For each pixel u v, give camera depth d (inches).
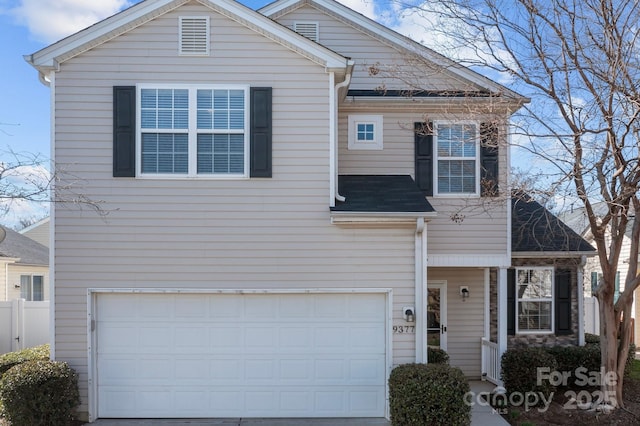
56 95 336.5
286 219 339.3
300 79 343.3
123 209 336.2
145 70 340.8
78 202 315.0
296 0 462.0
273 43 343.6
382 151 426.6
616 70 312.7
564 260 457.7
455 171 419.8
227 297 341.1
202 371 339.9
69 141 336.2
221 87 342.3
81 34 333.7
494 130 372.2
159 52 341.4
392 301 336.5
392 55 458.6
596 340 481.1
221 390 339.9
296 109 342.6
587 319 555.2
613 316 354.9
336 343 341.1
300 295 341.4
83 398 331.6
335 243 338.0
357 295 341.7
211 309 341.1
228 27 343.3
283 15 466.6
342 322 341.7
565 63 328.5
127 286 334.6
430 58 406.9
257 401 340.5
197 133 340.5
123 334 338.6
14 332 539.5
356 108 426.0
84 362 331.9
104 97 339.0
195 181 338.3
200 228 337.4
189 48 342.0
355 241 337.7
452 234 410.0
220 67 342.6
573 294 457.4
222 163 340.5
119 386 337.4
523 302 459.2
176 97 342.0
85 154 336.5
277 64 343.3
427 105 420.8
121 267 334.3
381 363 340.2
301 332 341.4
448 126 414.3
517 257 446.3
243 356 340.8
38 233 1026.7
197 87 342.0
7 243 775.7
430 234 409.7
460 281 461.7
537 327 457.4
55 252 332.8
